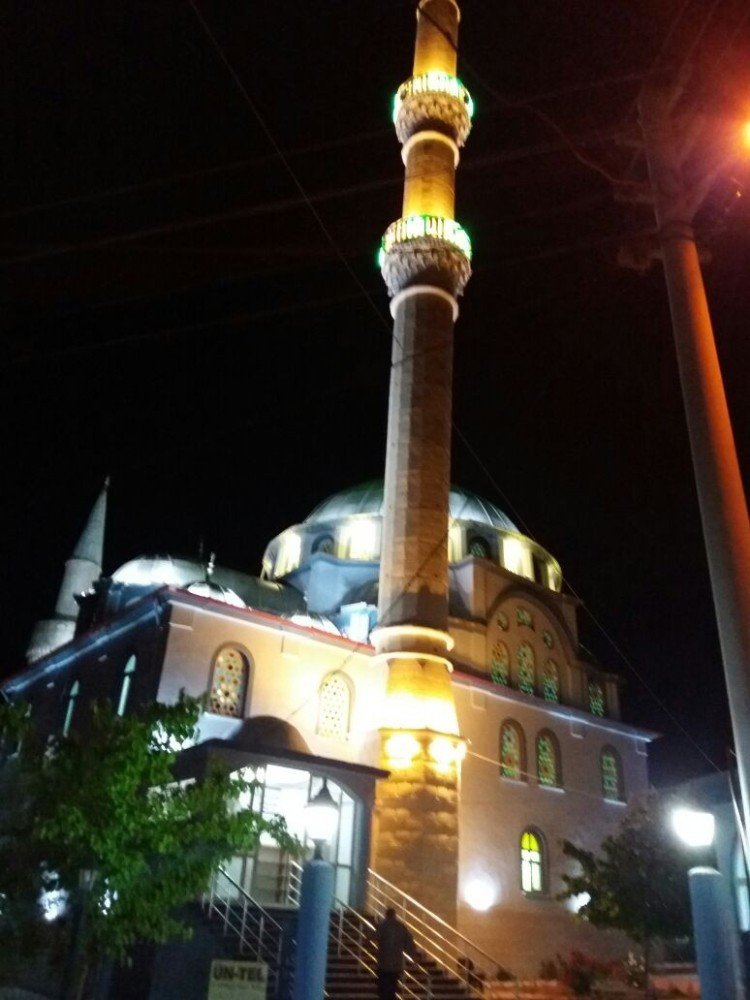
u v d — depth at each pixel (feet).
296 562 122.11
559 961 85.71
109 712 42.88
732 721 26.40
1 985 45.11
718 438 30.04
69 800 38.27
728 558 28.07
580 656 122.21
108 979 53.88
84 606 98.58
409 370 88.63
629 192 40.29
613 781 109.29
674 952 89.51
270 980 49.08
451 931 64.08
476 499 127.75
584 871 86.02
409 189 97.60
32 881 38.24
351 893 68.33
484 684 97.91
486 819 91.71
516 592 114.32
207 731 73.46
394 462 86.07
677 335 32.60
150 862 40.04
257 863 71.46
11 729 39.52
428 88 100.32
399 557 81.92
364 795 71.05
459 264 92.68
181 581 97.50
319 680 82.33
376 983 52.85
